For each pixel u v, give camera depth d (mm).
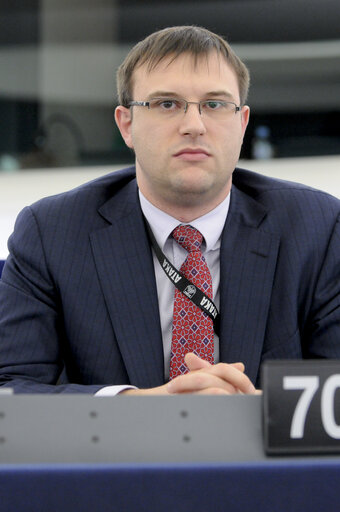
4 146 10828
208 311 4277
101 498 2139
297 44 9844
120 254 4461
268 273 4441
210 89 4156
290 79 9883
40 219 4645
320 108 9875
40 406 2318
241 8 9945
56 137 10719
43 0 10625
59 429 2297
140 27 10398
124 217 4555
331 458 2256
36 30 10664
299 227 4578
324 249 4566
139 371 4254
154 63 4223
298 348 4379
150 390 3832
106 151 10617
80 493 2135
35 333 4430
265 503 2160
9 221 9344
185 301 4285
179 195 4270
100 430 2299
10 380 4289
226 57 4277
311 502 2164
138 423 2303
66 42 10625
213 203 4434
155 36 4320
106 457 2268
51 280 4496
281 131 9914
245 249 4473
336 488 2166
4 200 10211
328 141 9797
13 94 10789
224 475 2154
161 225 4457
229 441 2285
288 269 4457
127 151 10555
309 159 9805
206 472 2150
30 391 4090
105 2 10477
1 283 4621
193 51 4195
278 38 9898
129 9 10398
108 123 10594
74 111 10688
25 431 2295
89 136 10648
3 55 10758
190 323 4246
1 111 10820
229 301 4348
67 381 4605
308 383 2291
